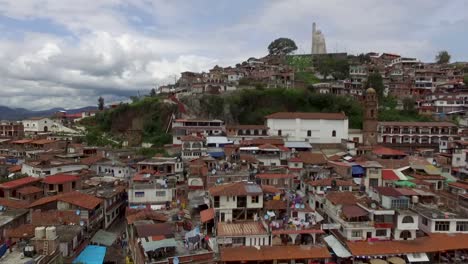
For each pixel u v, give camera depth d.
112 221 73.12
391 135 126.62
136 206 66.25
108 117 153.50
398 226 56.56
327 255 51.66
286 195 67.25
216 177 72.62
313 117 123.19
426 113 150.88
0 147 116.06
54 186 72.94
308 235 55.41
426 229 60.22
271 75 176.12
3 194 71.62
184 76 193.75
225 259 49.16
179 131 118.25
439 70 192.75
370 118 122.38
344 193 64.19
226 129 118.56
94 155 106.00
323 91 162.50
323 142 123.06
